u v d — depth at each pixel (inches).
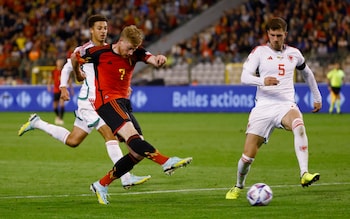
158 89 4165.8
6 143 2268.7
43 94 4284.0
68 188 1325.0
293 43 4180.6
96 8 4788.4
